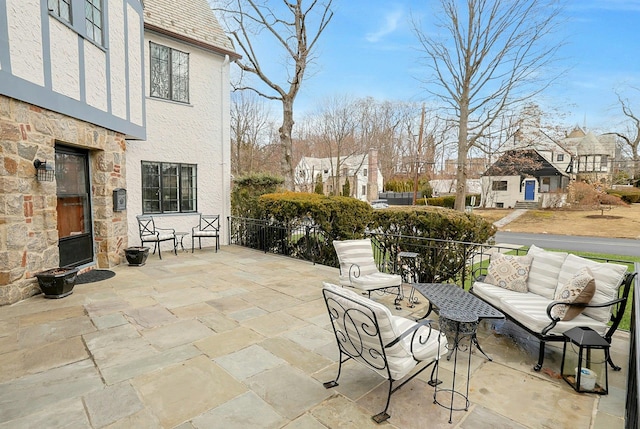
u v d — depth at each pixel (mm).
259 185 10031
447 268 5730
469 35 14797
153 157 8242
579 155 28453
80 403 2410
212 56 9242
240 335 3617
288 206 7797
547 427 2254
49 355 3111
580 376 2688
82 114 5449
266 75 11867
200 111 9070
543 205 24312
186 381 2719
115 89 6398
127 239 7270
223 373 2852
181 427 2180
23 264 4562
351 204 7164
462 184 16188
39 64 4555
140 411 2332
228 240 9867
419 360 2447
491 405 2496
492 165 20703
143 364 2977
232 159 24812
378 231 6832
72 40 5188
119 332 3637
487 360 3209
